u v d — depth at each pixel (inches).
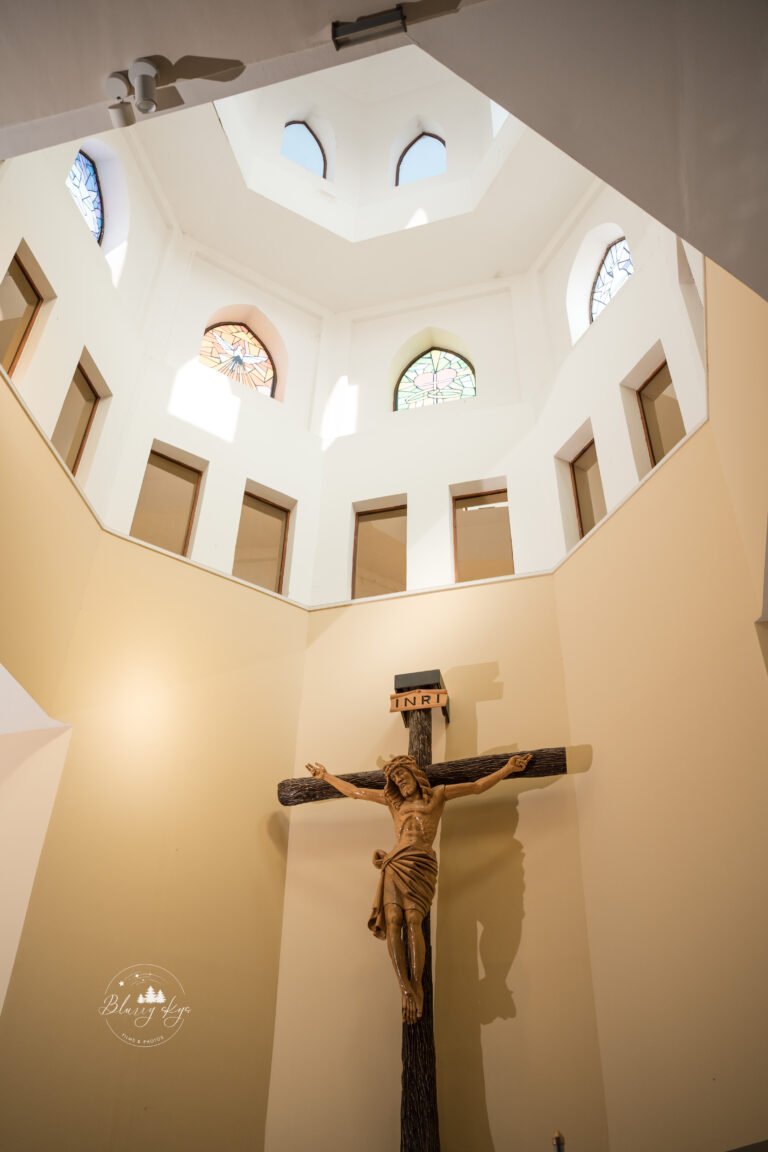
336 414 368.2
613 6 86.9
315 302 397.7
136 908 217.8
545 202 355.6
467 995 215.6
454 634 274.7
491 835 235.5
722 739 189.5
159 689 249.0
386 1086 210.8
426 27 96.5
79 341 272.7
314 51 101.1
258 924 234.5
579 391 304.8
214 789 245.1
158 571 268.2
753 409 153.9
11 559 206.7
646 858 202.5
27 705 214.8
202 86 106.2
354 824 250.1
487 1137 198.1
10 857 207.0
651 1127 181.0
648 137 97.3
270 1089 216.1
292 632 289.1
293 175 378.0
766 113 87.6
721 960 175.6
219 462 321.7
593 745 233.0
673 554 220.4
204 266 373.7
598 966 207.9
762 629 187.0
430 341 390.9
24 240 242.8
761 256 102.7
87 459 278.7
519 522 308.3
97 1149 189.3
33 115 108.7
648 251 294.8
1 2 97.3
